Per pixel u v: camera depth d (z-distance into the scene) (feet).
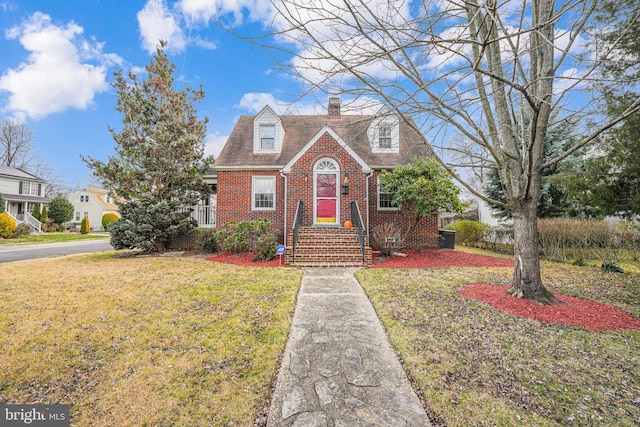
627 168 25.40
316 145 38.19
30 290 20.13
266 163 40.88
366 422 8.10
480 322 14.56
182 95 41.68
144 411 8.61
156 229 38.01
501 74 16.85
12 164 115.55
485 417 8.23
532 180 17.43
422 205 32.12
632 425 7.94
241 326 14.30
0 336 13.15
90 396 9.29
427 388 9.53
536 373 10.34
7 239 63.72
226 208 40.78
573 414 8.35
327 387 9.72
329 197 38.55
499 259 33.09
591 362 11.05
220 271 26.22
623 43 17.17
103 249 50.78
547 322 14.52
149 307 16.80
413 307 16.69
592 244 32.32
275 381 10.09
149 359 11.35
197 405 8.86
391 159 40.83
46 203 95.20
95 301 17.76
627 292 20.01
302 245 32.45
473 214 77.10
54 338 13.00
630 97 22.67
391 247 33.65
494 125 18.01
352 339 13.16
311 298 18.99
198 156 42.06
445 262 30.96
